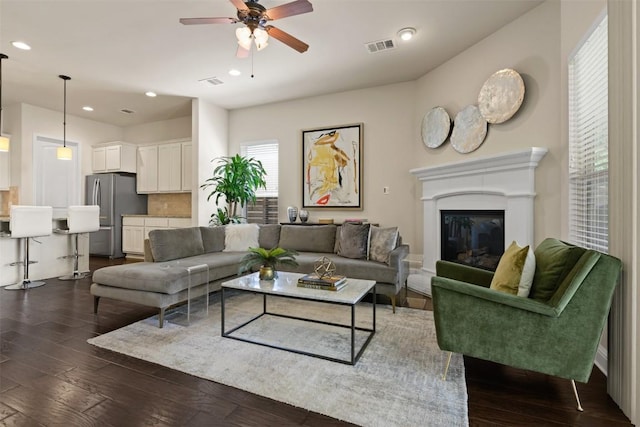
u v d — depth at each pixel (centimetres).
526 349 176
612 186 178
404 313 319
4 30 339
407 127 474
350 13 309
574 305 168
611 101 178
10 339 256
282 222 558
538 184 296
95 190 656
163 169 652
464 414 164
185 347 240
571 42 257
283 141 562
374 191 495
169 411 167
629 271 164
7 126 593
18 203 581
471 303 185
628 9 163
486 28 335
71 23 326
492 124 343
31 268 454
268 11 251
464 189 366
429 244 418
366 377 199
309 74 449
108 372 205
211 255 401
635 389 159
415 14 311
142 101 564
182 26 331
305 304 348
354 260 364
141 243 640
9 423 157
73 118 653
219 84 485
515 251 212
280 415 164
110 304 349
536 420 160
